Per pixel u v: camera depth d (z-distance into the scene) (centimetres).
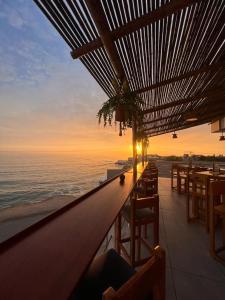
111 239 270
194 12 175
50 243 104
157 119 689
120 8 154
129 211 232
